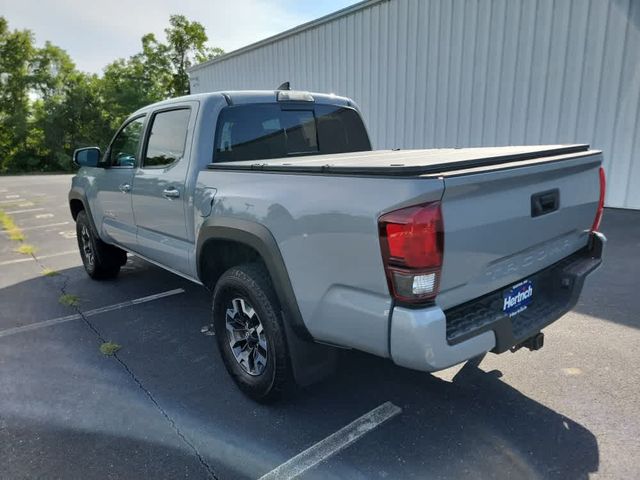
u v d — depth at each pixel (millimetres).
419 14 8953
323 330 2145
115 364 3182
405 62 9398
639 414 2461
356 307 1955
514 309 2316
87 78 35469
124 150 4059
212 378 2979
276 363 2414
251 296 2469
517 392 2695
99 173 4375
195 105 3111
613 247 5496
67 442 2352
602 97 7086
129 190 3781
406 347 1800
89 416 2574
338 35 10711
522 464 2119
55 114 33094
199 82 17203
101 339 3590
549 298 2574
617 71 6883
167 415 2574
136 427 2471
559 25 7273
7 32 34375
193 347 3430
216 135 3057
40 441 2359
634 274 4609
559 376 2846
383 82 9906
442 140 9070
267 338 2447
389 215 1771
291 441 2336
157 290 4742
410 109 9508
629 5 6590
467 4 8227
